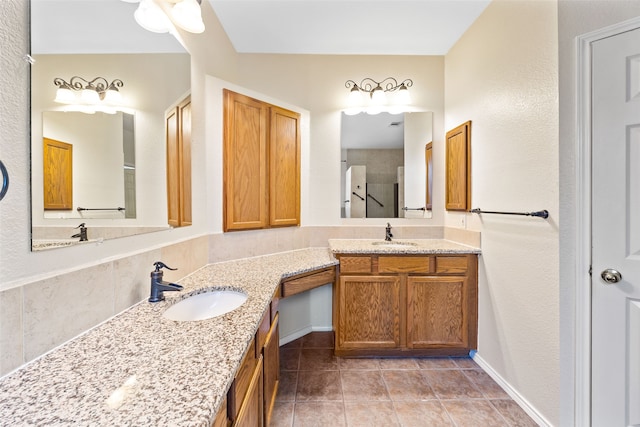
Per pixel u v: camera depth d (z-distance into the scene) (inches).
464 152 87.7
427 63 102.7
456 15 80.5
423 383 74.0
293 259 84.7
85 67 36.6
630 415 49.8
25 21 29.2
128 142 44.6
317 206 102.9
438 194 104.4
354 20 82.4
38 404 22.4
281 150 91.4
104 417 20.9
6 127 27.3
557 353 55.6
